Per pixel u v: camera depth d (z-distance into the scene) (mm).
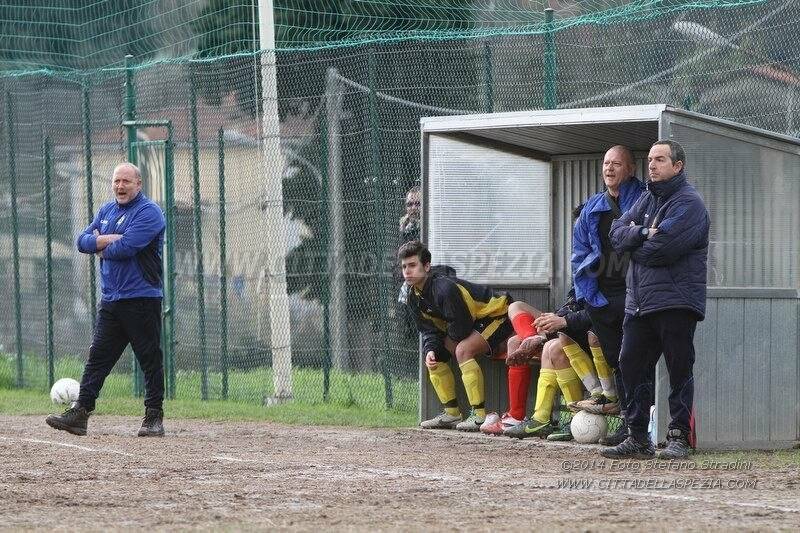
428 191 41812
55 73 55938
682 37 41844
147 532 21047
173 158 52250
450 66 45469
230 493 26031
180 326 52812
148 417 39719
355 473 29641
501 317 40188
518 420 38906
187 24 62094
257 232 51219
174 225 52625
